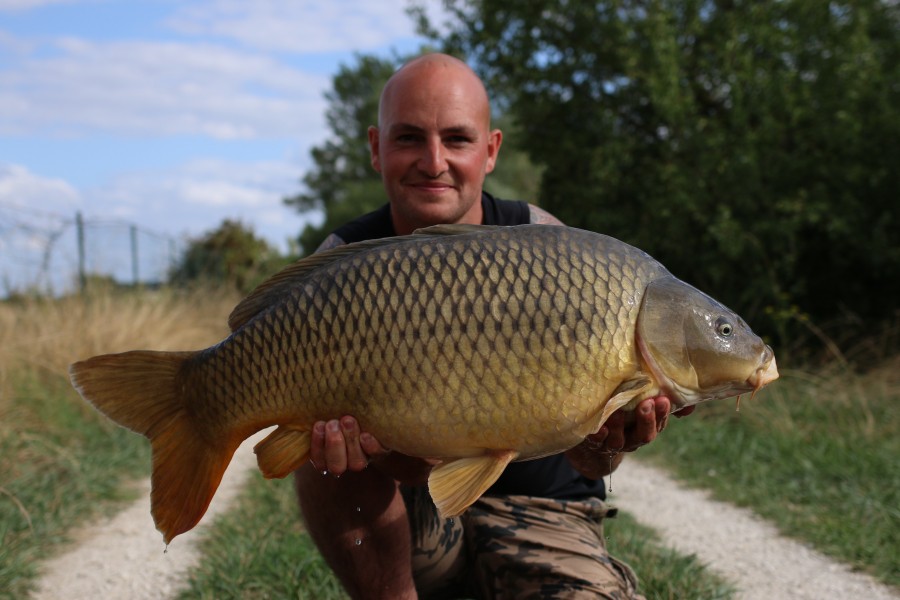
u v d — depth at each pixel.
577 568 2.52
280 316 2.10
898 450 5.52
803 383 7.27
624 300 2.03
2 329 7.04
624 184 10.60
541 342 1.99
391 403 2.03
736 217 9.46
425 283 2.02
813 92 9.30
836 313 9.70
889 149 8.91
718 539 4.31
